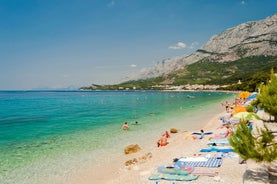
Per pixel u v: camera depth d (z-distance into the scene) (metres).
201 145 25.12
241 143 11.71
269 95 15.73
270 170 14.43
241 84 196.62
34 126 42.81
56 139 31.89
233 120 37.75
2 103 107.12
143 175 17.09
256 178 12.96
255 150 11.40
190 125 42.66
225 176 15.55
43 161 22.72
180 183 15.07
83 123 45.69
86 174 19.55
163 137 28.19
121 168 20.39
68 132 36.72
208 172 16.44
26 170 20.42
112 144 29.05
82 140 31.20
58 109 75.69
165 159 20.94
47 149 26.83
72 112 66.06
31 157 23.94
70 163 22.17
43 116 57.44
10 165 21.62
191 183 14.92
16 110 73.44
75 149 26.75
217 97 136.25
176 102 102.12
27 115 59.78
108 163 22.12
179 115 56.91
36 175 19.31
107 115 58.00
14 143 29.78
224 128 35.06
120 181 16.62
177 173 16.56
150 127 40.81
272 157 11.22
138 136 33.59
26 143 29.75
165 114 59.16
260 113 38.34
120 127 40.81
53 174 19.55
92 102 109.94
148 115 57.25
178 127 40.91
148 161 21.05
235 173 15.96
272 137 12.13
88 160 22.98
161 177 16.06
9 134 35.59
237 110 40.47
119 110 70.00
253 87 143.38
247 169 14.31
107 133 35.75
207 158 19.39
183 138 30.28
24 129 39.81
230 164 17.92
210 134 31.28
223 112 60.19
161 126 41.78
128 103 99.62
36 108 80.38
